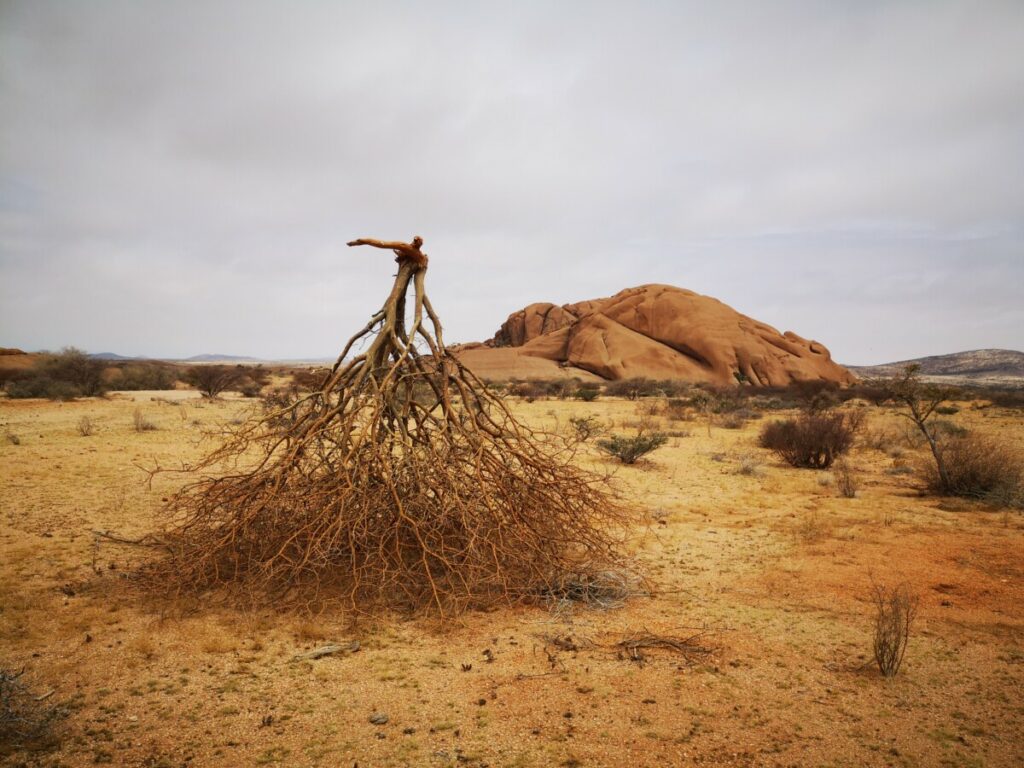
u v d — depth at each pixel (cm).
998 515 871
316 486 512
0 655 391
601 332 8812
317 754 295
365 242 556
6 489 899
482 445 532
